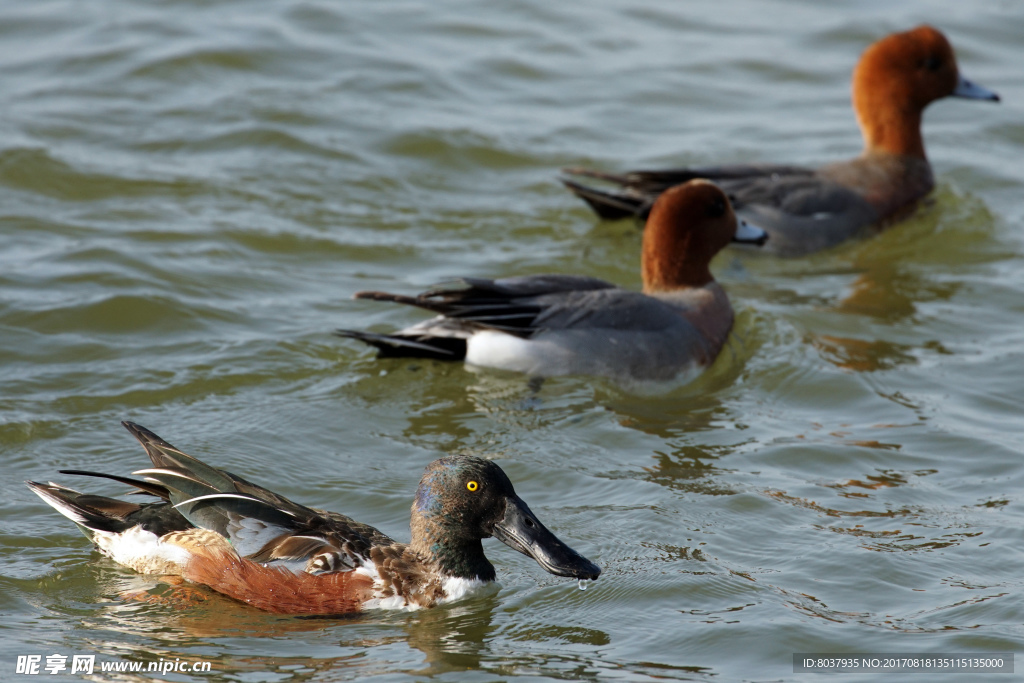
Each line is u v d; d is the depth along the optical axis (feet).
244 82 67.87
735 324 49.06
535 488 35.63
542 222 57.36
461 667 27.02
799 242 56.18
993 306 50.31
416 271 51.72
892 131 59.93
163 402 39.83
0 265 48.01
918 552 32.30
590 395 42.78
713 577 31.04
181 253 50.70
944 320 49.03
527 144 64.54
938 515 34.40
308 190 58.18
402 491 35.19
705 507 34.55
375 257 52.70
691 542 32.71
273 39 72.33
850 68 74.23
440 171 61.72
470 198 59.47
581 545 32.42
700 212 47.85
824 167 60.03
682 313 46.44
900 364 45.09
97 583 29.94
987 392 42.80
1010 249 56.13
